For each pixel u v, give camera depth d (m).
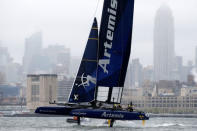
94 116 199.25
